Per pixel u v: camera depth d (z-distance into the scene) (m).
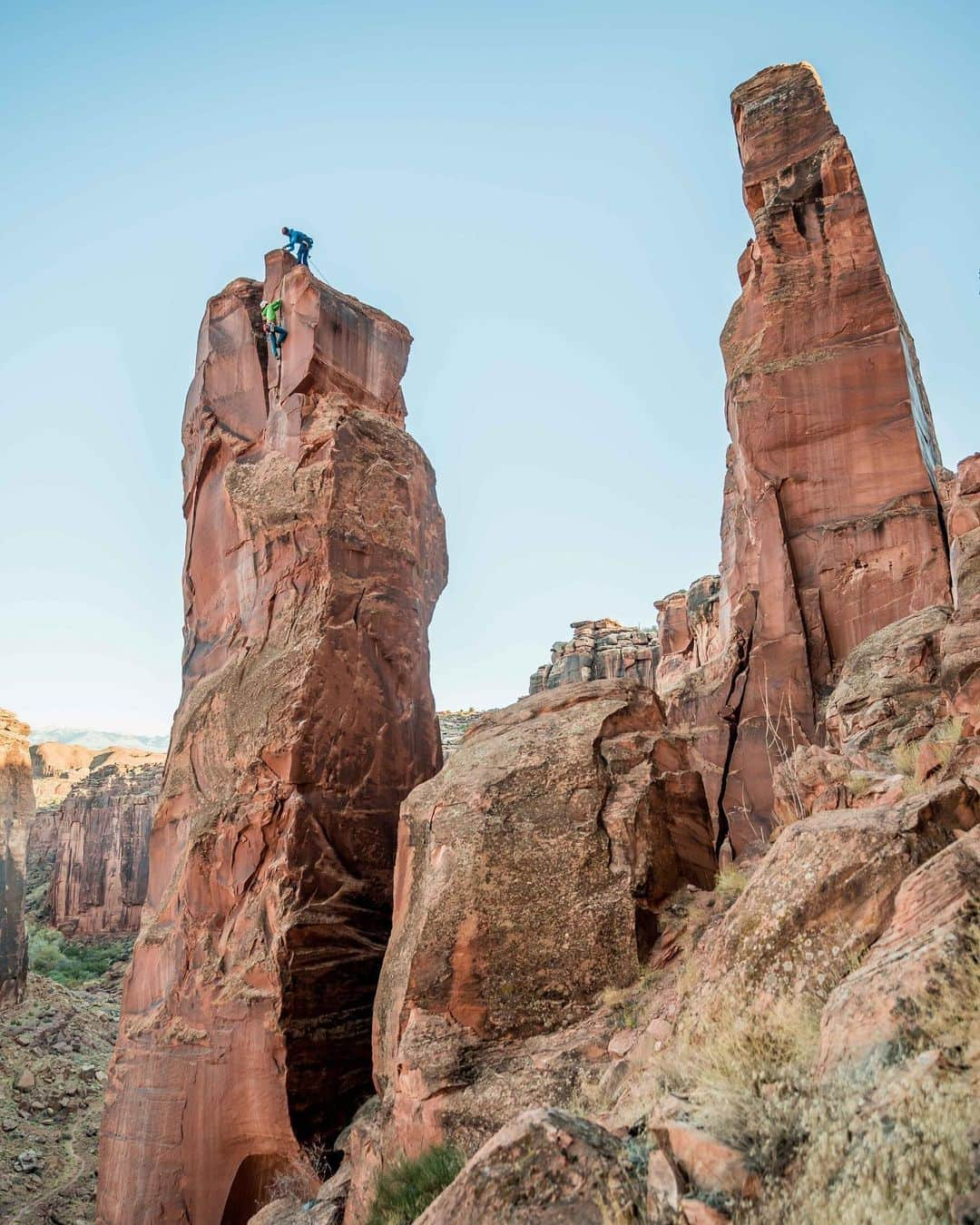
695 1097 5.76
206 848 18.36
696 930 9.77
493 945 10.09
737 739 20.67
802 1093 5.30
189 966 17.62
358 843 18.48
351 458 21.17
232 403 23.53
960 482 12.17
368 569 20.67
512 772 11.40
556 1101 8.27
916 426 21.08
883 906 6.39
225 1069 16.36
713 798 20.41
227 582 22.09
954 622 10.64
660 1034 7.52
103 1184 17.55
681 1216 4.88
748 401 22.50
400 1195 8.09
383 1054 11.20
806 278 22.98
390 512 21.52
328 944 17.02
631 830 10.65
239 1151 15.91
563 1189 5.45
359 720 19.38
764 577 21.27
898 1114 4.49
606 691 12.77
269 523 20.97
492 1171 5.69
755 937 6.84
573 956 9.85
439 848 11.09
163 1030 17.48
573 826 10.73
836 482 21.33
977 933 5.29
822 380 21.94
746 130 26.59
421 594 22.14
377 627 20.36
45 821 99.56
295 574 20.36
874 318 22.02
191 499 23.95
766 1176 4.85
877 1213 4.09
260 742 18.66
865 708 13.44
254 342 23.70
